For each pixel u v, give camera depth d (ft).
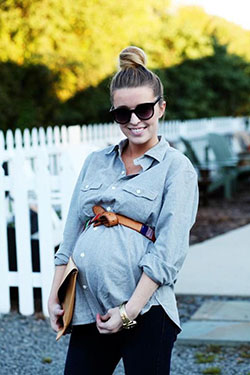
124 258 9.00
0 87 51.78
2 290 20.29
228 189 46.65
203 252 28.50
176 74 78.64
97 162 9.77
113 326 8.70
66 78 57.31
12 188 19.99
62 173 20.02
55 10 59.06
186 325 18.57
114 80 9.36
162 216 9.00
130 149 9.55
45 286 19.92
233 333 17.72
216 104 85.61
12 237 20.70
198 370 15.61
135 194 9.11
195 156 44.55
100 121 62.54
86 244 9.25
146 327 8.94
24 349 17.16
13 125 53.88
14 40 58.13
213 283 23.20
